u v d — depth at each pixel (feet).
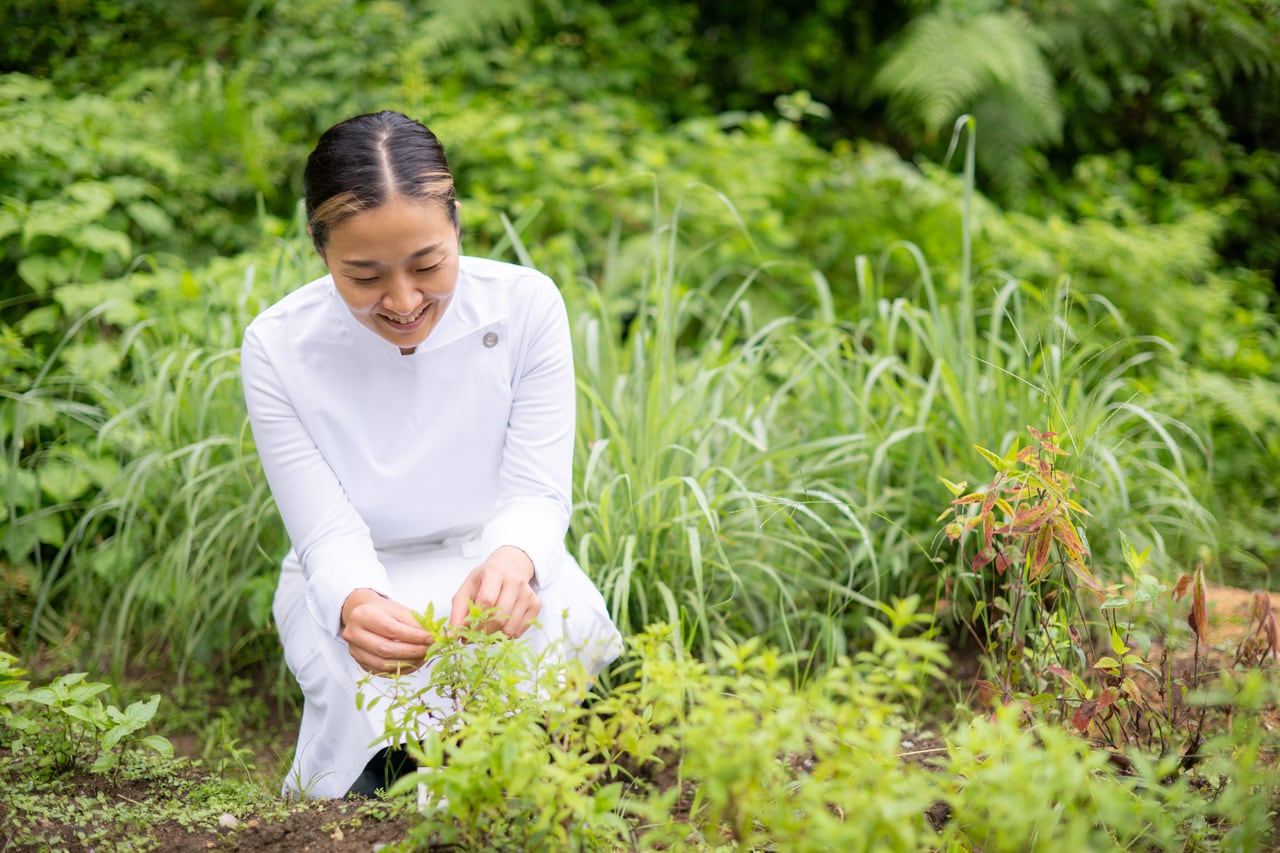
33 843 5.57
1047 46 17.57
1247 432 11.60
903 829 4.02
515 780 4.51
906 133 18.61
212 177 13.01
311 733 6.82
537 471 6.77
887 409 9.87
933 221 14.14
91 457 9.51
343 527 6.58
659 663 4.64
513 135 14.75
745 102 19.63
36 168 11.14
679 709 4.64
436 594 6.64
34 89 12.41
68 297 10.12
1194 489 10.27
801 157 15.30
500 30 17.97
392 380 6.51
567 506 6.86
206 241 12.62
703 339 13.11
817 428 9.89
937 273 13.87
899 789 4.19
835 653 8.24
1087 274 13.73
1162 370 11.40
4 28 14.39
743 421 9.37
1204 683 7.18
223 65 15.66
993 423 9.04
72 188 10.78
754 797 4.33
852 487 9.23
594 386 9.30
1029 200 16.88
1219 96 18.49
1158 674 7.04
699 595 8.04
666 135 16.47
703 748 4.20
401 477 6.69
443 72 16.29
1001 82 17.06
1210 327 13.24
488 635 5.33
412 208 5.39
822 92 19.77
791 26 20.26
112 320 9.96
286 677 8.74
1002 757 5.56
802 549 8.68
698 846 5.54
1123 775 6.10
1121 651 5.94
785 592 8.05
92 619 9.00
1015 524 5.95
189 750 7.92
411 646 5.86
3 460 9.22
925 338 9.84
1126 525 8.64
